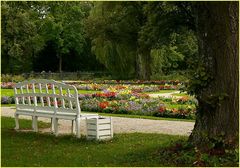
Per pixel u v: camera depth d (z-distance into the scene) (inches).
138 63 2095.2
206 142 354.0
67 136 476.4
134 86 1439.5
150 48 1904.5
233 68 355.9
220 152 344.5
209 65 358.0
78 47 2778.1
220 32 354.6
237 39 356.8
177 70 2549.2
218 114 356.5
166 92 1305.4
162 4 1673.2
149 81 1870.1
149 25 1801.2
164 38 1822.1
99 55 2187.5
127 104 800.9
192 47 2417.6
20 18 1916.8
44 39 2667.3
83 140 452.4
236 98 356.5
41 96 504.4
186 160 339.9
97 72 2645.2
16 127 534.9
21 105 535.2
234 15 354.9
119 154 379.6
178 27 1798.7
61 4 1750.7
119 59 2158.0
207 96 354.9
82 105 807.7
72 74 2507.4
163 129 540.7
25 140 454.0
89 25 2114.9
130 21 2052.2
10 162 352.5
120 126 572.7
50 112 490.6
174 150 364.8
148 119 653.9
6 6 1781.5
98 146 419.5
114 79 2197.3
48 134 494.6
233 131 353.7
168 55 2372.0
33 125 525.3
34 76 2413.9
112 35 2075.5
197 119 369.1
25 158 368.5
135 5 1995.6
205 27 360.2
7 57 2704.2
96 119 446.9
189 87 358.3
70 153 388.8
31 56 2694.4
